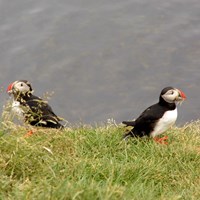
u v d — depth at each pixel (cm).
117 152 920
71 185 680
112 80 1816
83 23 2092
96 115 1662
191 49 1939
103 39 2005
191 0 2212
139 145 955
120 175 793
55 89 1786
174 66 1859
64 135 936
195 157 927
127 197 690
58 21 2103
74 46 1977
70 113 1672
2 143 767
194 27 2052
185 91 1741
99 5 2191
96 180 782
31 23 2102
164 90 985
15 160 757
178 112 1634
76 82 1816
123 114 1664
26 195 662
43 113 977
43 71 1875
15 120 959
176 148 954
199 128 1083
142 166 846
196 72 1827
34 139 878
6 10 2175
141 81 1806
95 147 920
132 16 2125
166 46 1958
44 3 2206
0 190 696
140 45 1967
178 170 884
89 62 1898
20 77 1852
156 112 977
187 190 812
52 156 841
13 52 1967
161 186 818
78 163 812
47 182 711
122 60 1900
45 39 2017
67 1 2216
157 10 2155
